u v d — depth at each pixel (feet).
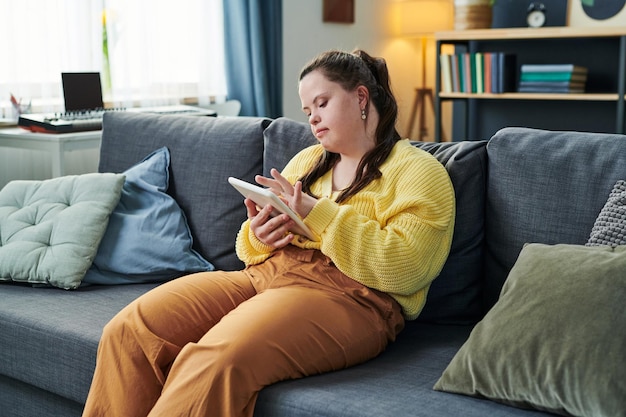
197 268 7.27
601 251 4.79
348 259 5.45
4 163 10.85
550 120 15.99
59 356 5.94
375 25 18.85
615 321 4.28
